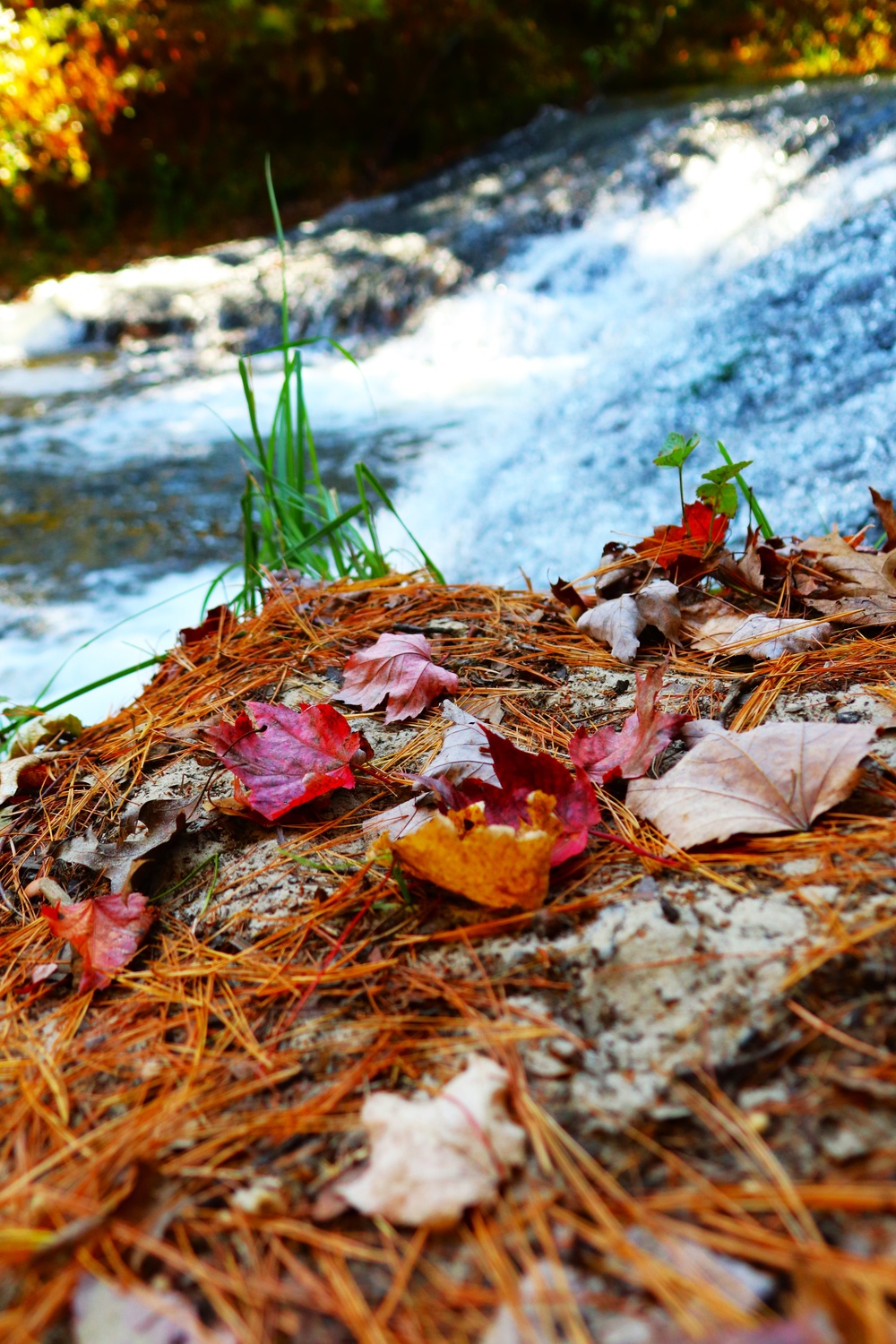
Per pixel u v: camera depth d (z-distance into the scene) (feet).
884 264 4.93
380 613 2.96
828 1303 1.48
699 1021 1.80
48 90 14.58
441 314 10.82
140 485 7.04
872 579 2.60
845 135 10.71
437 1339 1.59
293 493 3.67
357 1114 1.78
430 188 15.66
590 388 5.72
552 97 17.84
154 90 15.14
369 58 16.34
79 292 12.93
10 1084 1.90
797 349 4.73
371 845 2.17
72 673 4.41
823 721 2.23
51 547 6.01
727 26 19.51
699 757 2.10
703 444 4.46
